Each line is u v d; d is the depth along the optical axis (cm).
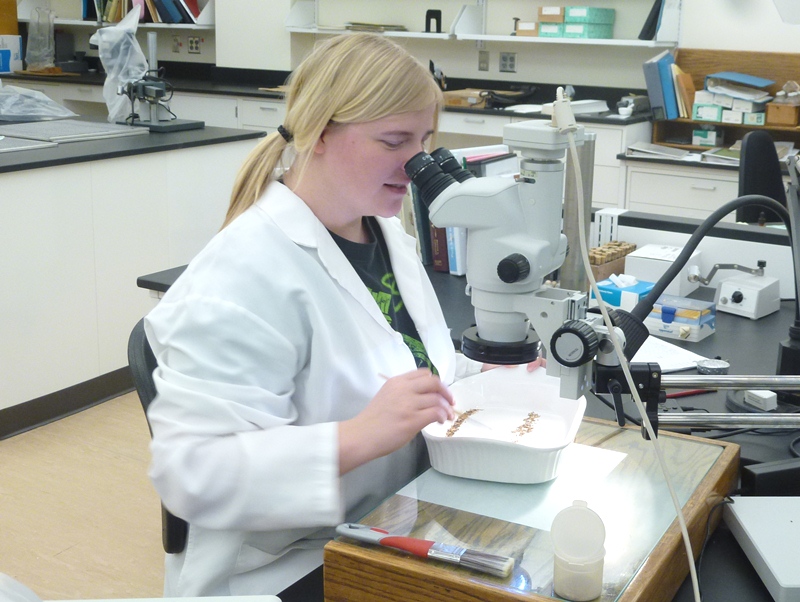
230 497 100
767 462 118
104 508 251
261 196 119
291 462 100
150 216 339
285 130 117
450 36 533
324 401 115
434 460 112
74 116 411
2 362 292
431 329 139
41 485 264
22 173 287
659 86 461
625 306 190
